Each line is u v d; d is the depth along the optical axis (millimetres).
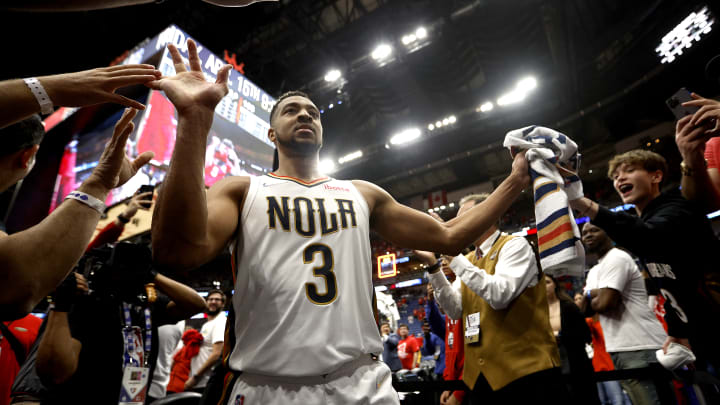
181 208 945
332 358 1027
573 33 16453
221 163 5410
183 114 997
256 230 1157
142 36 13852
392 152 23219
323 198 1273
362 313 1167
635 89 16297
